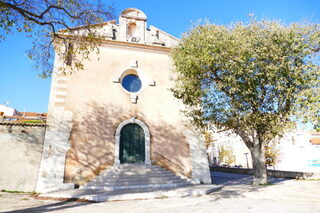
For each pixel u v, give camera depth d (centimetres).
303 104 976
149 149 1348
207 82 1222
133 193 921
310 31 1111
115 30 1591
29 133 1185
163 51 1638
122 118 1373
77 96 1327
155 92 1507
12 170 1109
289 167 2948
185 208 685
